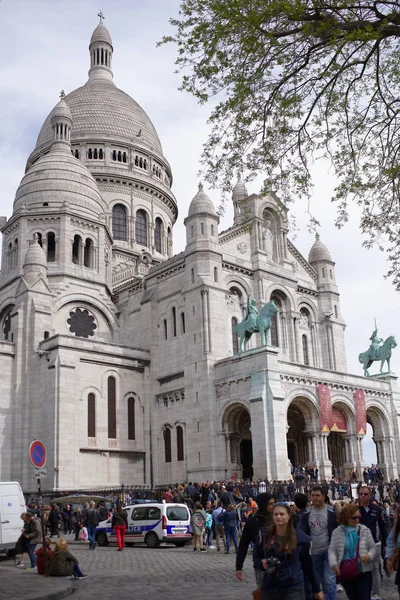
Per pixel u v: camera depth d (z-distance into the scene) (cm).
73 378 5691
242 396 5334
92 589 2036
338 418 5775
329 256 7388
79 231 7025
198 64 2078
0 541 3064
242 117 2144
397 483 5172
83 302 6800
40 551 2394
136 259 8638
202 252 6034
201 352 5741
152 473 6062
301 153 2197
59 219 6900
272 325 6650
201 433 5562
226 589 1914
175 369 6169
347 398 5844
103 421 5850
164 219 9431
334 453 6156
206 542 3538
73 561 2325
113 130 9262
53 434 5441
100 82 10231
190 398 5762
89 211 7181
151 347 6425
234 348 6128
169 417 6116
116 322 7012
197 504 3369
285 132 2164
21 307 6003
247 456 6034
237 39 2017
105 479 5716
